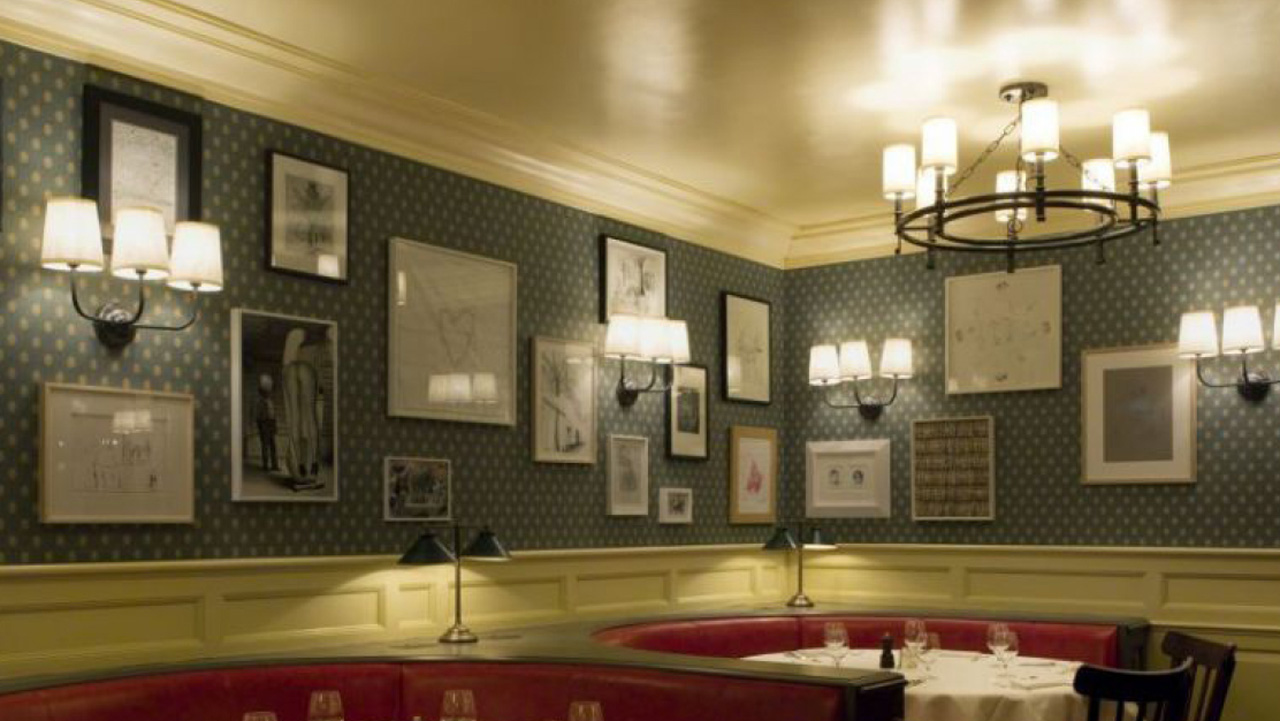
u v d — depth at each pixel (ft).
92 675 13.15
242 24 15.69
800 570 24.57
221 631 15.74
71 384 14.43
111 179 14.90
